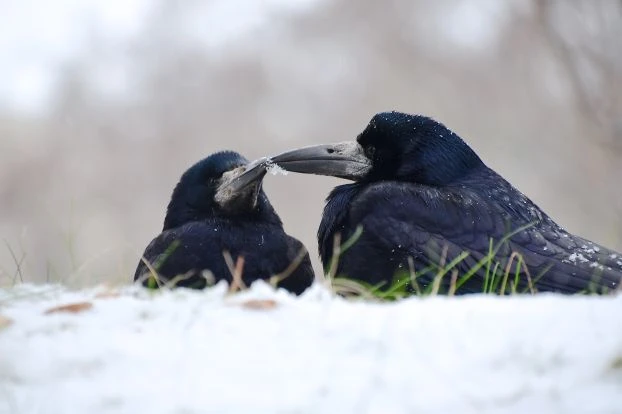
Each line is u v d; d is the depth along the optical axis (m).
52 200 46.84
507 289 11.23
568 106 33.84
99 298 8.82
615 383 6.76
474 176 12.33
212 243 12.43
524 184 38.47
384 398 6.70
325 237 12.15
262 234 12.69
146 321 8.09
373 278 11.62
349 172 12.56
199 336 7.69
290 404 6.67
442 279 11.39
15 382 7.16
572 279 11.04
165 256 12.27
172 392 6.86
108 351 7.44
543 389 6.70
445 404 6.61
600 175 27.59
